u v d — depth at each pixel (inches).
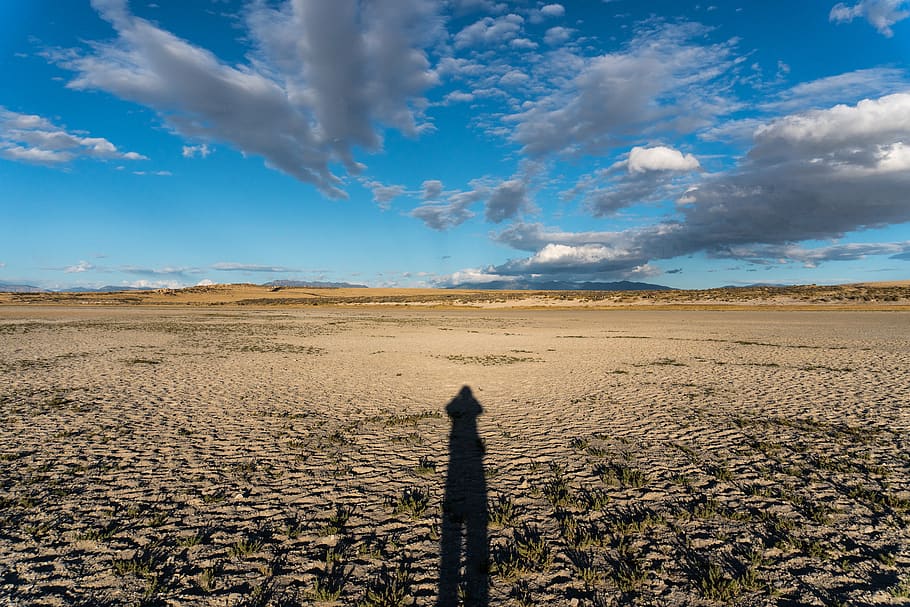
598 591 148.8
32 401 424.8
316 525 194.2
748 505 212.2
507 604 142.9
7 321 1705.2
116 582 153.3
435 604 142.6
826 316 1931.6
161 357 755.4
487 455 287.0
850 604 141.0
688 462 271.9
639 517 200.1
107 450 291.1
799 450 291.9
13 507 209.2
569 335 1246.9
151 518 199.8
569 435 330.3
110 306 3747.5
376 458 281.6
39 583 152.3
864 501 215.9
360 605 141.7
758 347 901.2
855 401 431.5
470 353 856.9
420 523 196.2
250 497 223.5
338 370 646.5
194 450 294.5
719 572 156.7
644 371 626.2
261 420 372.2
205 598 145.5
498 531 189.2
